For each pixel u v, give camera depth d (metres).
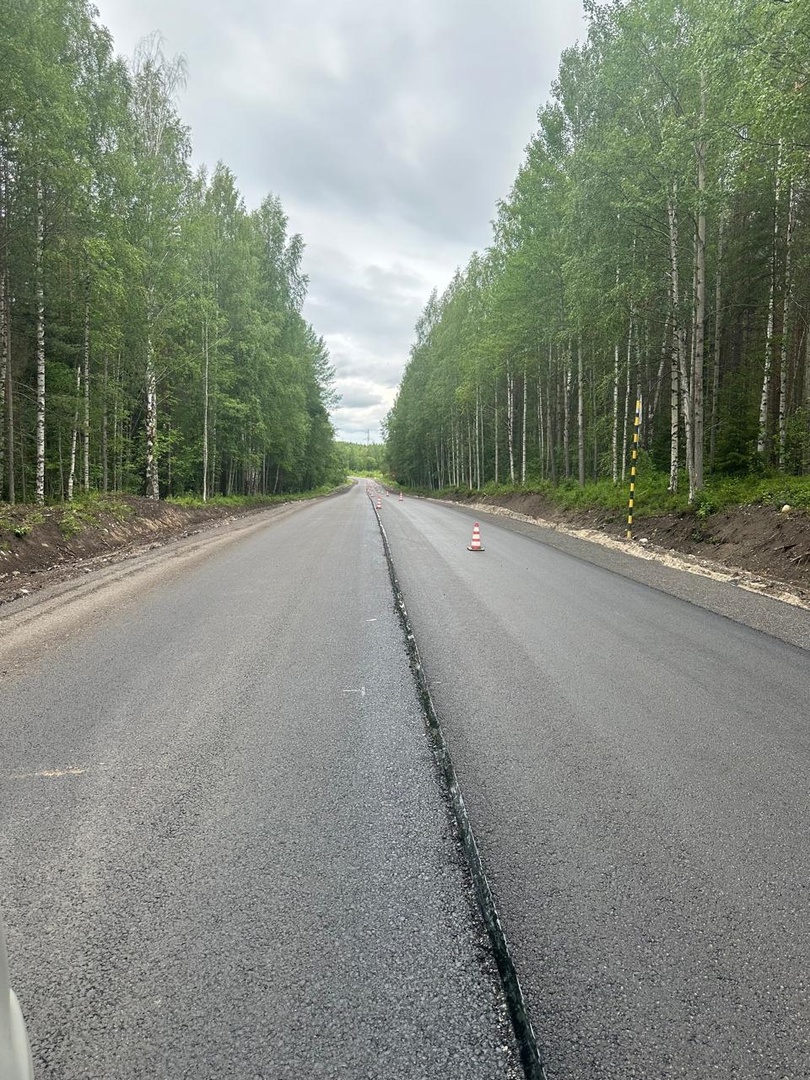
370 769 2.60
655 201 11.90
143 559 9.02
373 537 12.36
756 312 16.83
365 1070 1.24
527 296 20.47
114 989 1.45
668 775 2.58
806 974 1.53
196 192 21.64
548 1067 1.26
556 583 7.12
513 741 2.90
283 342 30.75
